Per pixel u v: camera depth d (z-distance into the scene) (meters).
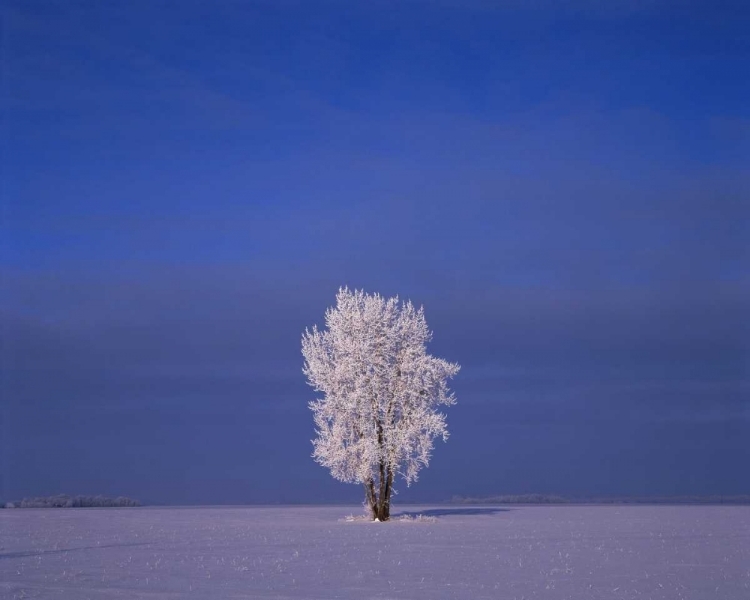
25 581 21.97
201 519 55.88
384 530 42.47
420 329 51.97
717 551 30.59
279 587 20.75
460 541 34.97
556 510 73.69
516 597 19.22
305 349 51.56
